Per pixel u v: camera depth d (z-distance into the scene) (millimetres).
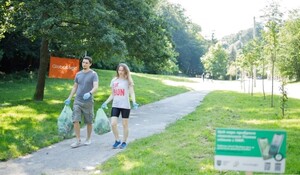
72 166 6926
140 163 6660
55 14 15164
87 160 7344
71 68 18109
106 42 15164
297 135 9562
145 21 18266
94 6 15281
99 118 8672
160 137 9250
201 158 7004
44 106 15656
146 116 14195
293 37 43031
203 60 90875
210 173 5977
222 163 3793
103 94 22562
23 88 24906
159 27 19203
